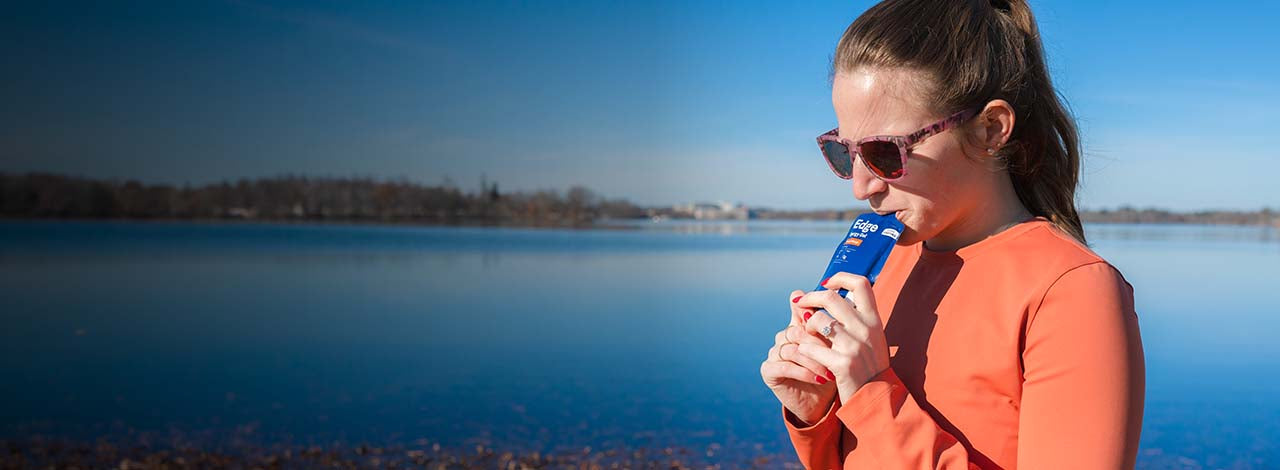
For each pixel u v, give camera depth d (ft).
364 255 82.43
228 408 20.59
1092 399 2.70
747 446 16.92
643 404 21.08
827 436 3.51
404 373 26.02
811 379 3.29
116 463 15.81
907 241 3.36
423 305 45.14
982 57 3.02
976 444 3.05
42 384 23.68
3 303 43.50
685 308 44.21
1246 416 19.17
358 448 16.89
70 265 63.62
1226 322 35.78
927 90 3.00
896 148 3.02
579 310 43.65
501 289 53.62
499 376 25.50
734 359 28.91
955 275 3.31
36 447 16.72
